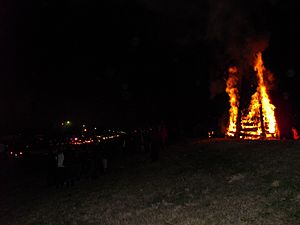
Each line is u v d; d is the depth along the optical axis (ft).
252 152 53.31
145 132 88.53
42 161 97.40
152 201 36.99
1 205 51.11
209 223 26.76
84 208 39.73
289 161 42.01
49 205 45.06
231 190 34.83
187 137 96.63
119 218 32.89
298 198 27.94
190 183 41.42
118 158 83.20
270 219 25.12
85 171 67.15
